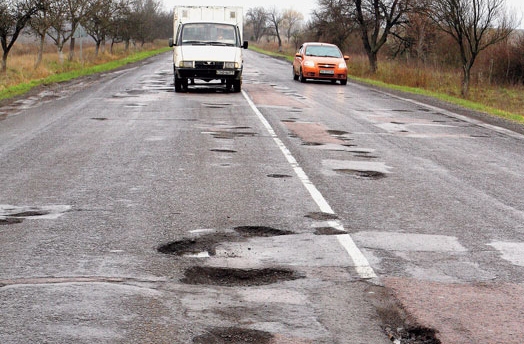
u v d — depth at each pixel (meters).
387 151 10.79
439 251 5.46
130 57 53.66
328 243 5.57
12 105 16.83
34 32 36.03
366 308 4.16
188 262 5.01
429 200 7.34
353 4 36.94
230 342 3.62
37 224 6.02
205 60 20.75
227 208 6.68
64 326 3.79
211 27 21.81
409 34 40.00
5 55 31.42
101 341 3.60
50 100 18.19
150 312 4.02
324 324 3.89
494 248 5.59
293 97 20.47
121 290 4.38
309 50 29.02
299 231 5.92
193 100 18.42
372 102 20.00
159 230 5.86
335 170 8.92
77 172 8.40
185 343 3.59
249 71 35.81
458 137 12.95
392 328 3.89
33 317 3.91
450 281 4.72
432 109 18.47
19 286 4.44
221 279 4.66
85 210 6.54
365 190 7.73
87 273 4.72
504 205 7.22
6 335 3.66
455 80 32.22
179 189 7.52
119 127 12.73
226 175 8.37
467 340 3.73
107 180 7.95
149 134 11.85
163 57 56.03
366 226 6.16
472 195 7.68
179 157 9.60
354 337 3.72
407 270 4.94
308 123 14.03
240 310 4.08
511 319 4.05
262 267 4.93
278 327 3.83
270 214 6.48
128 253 5.20
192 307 4.11
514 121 16.44
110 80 26.47
